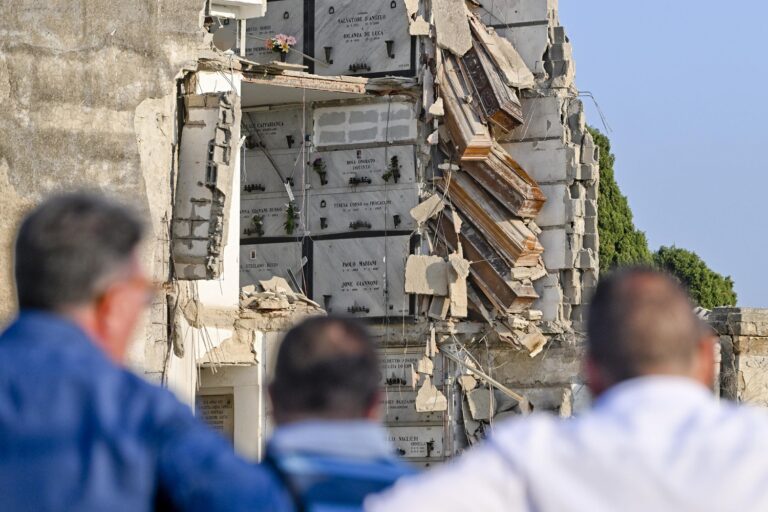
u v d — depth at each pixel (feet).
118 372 34.94
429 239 211.00
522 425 34.12
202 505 33.19
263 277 214.48
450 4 213.25
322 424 38.86
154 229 162.40
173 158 165.48
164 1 166.20
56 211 36.29
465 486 32.68
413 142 210.38
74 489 33.47
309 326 40.06
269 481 33.73
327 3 215.92
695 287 402.31
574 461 33.01
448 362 210.59
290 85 200.13
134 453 33.63
